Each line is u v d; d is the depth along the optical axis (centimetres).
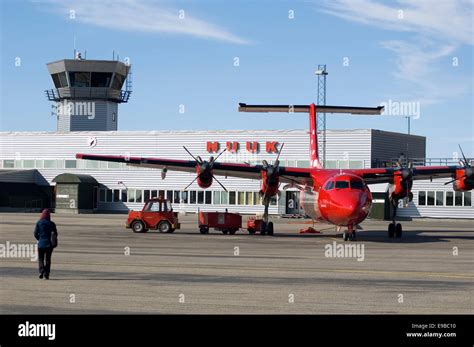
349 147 7738
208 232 4319
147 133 8594
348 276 2039
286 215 7575
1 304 1514
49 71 9312
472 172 3894
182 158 8475
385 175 3981
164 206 4284
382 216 7219
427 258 2666
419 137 8681
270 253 2825
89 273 2055
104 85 9231
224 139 8319
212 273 2081
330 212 3516
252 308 1482
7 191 8312
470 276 2067
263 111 4369
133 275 2014
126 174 8588
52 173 8875
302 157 8006
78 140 8812
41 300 1564
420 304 1547
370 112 4456
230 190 8119
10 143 9119
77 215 7494
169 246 3147
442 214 7319
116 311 1443
